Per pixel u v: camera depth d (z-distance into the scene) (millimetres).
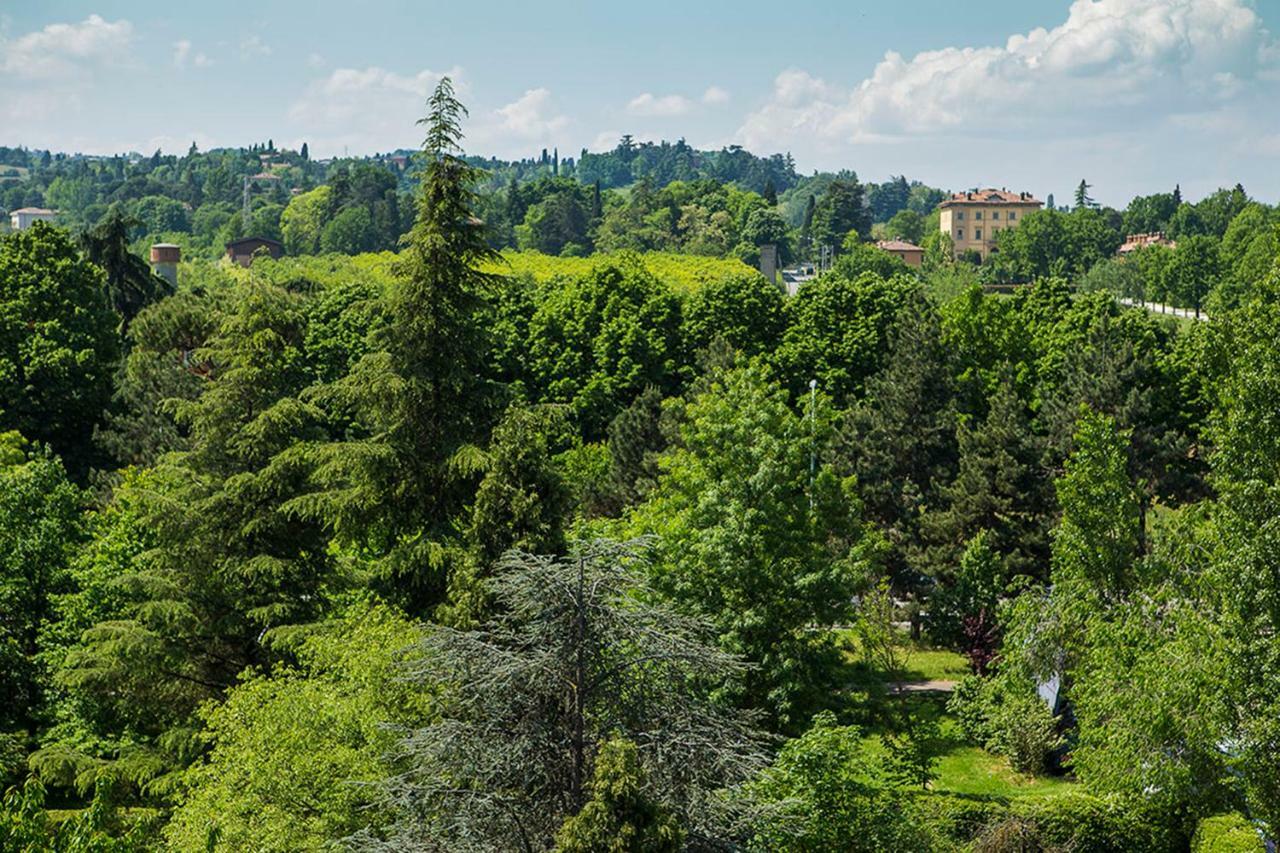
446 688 19609
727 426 35000
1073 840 28688
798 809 22922
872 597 39656
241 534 29766
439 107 29266
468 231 29719
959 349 64438
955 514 50406
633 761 16016
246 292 32188
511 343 71625
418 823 18141
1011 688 34062
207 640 30219
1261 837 27047
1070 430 51750
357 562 34844
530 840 17656
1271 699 22906
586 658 18469
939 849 26359
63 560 34875
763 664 30750
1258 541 23375
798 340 71312
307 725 22375
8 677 32594
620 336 71375
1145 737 24953
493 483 23297
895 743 32406
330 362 71250
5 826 14891
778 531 32469
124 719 31219
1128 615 27750
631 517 39062
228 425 31203
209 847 17438
